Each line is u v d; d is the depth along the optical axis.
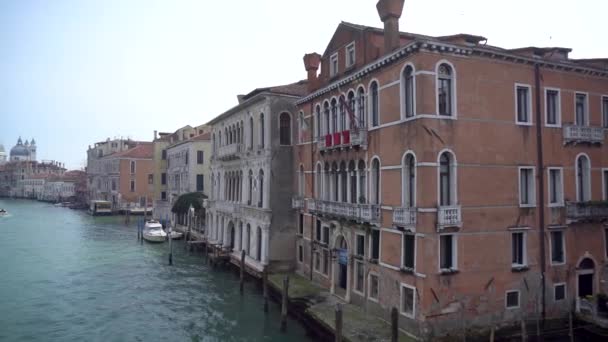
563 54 17.72
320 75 22.59
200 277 27.91
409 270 14.91
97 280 27.12
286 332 18.06
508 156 15.70
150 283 26.36
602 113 17.80
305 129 23.88
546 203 16.33
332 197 20.86
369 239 17.48
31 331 18.36
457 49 14.70
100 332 18.31
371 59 17.70
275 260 25.02
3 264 31.84
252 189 27.45
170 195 51.78
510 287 15.47
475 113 15.13
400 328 15.31
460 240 14.73
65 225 57.00
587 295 16.69
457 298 14.57
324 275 21.80
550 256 16.30
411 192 15.24
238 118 30.16
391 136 16.00
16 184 130.25
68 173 117.44
